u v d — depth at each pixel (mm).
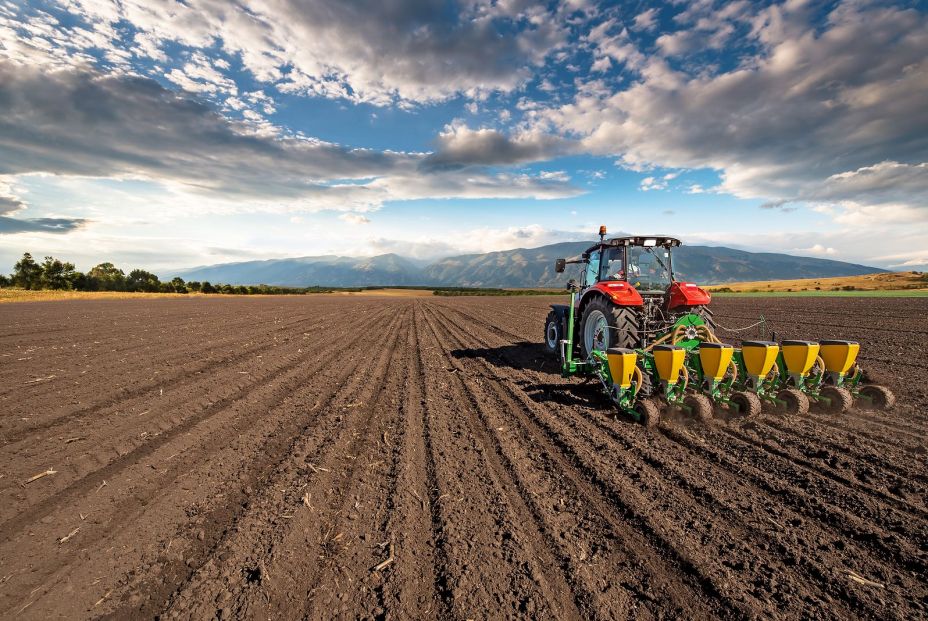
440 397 6039
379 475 3598
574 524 2828
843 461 3613
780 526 2746
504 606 2105
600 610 2074
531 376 7289
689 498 3115
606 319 6531
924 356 7965
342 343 11570
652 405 4633
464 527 2803
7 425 4746
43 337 12312
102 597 2203
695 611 2055
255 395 6113
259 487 3371
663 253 7414
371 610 2105
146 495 3244
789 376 5039
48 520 2902
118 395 5992
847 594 2143
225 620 2049
